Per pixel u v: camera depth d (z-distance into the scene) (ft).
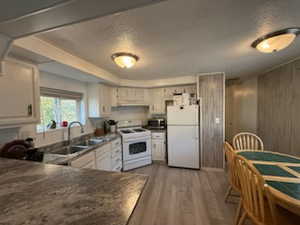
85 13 2.93
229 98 15.28
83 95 10.69
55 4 2.67
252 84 13.84
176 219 6.14
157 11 3.99
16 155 5.14
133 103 13.56
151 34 5.22
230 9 4.00
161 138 12.71
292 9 4.06
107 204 2.41
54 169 3.86
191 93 12.85
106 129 12.48
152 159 12.94
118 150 10.78
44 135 7.57
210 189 8.42
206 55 7.43
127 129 13.66
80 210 2.27
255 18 4.44
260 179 3.82
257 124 13.48
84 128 10.67
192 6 3.83
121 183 3.09
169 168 11.63
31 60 5.66
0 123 4.54
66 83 9.20
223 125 10.95
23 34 3.66
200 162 11.37
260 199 3.93
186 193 8.04
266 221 4.02
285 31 5.10
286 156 6.63
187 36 5.45
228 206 6.93
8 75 4.80
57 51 5.98
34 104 5.66
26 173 3.61
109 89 12.39
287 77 9.28
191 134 11.25
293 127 8.91
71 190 2.83
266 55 7.73
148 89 14.16
